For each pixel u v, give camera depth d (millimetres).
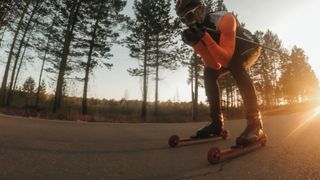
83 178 1418
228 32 2486
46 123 5242
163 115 31812
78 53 24734
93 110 30828
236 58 2570
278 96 53312
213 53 2420
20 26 25234
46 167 1609
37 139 2734
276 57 46719
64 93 27828
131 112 32875
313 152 2123
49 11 24234
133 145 2566
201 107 39094
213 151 1752
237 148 2057
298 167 1651
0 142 2387
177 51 28734
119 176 1473
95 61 25125
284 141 2789
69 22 23734
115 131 4000
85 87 24969
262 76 45312
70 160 1823
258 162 1805
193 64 29453
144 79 28641
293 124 5348
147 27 28234
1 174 1418
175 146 2494
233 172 1558
